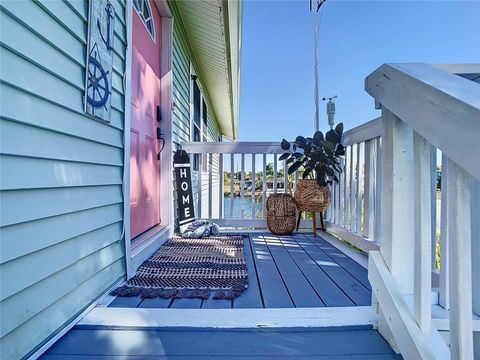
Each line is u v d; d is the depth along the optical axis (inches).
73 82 51.1
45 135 44.2
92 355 41.8
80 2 53.2
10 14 37.5
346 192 111.2
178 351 42.9
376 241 85.5
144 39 103.3
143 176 101.8
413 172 41.3
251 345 44.5
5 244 36.6
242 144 137.6
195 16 149.6
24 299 39.4
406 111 36.0
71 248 50.2
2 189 36.3
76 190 52.2
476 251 47.3
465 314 29.3
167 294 60.7
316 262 86.4
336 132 113.3
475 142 24.6
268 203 129.3
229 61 200.1
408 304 40.2
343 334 47.4
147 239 92.7
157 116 120.5
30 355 39.9
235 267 79.3
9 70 37.5
